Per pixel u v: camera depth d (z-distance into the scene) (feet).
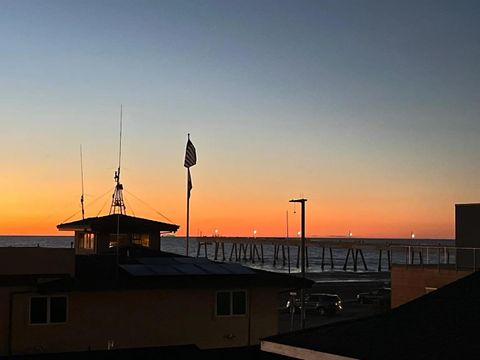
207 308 74.28
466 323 39.29
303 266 107.04
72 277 68.59
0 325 65.51
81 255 84.07
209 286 72.64
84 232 102.68
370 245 499.51
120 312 70.54
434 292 47.50
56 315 67.82
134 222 101.24
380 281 332.39
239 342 75.10
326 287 275.39
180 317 72.95
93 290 67.21
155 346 69.72
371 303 208.33
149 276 70.74
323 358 38.22
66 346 67.82
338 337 40.73
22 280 66.59
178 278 72.13
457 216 111.55
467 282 47.88
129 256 86.38
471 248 104.37
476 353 34.55
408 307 44.96
